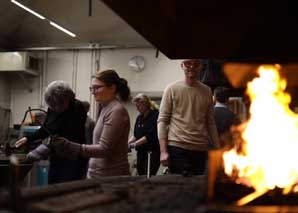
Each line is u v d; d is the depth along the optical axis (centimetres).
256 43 162
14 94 702
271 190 146
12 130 636
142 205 108
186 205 108
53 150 225
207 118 259
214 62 286
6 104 694
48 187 126
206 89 257
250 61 164
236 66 167
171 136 249
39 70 690
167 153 247
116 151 209
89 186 136
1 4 561
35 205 98
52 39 668
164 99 254
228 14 165
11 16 601
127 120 212
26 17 612
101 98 212
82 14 587
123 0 142
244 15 162
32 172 462
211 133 259
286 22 155
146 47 640
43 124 251
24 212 95
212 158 119
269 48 160
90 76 666
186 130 246
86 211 100
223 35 181
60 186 130
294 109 181
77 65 674
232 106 336
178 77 627
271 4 154
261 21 159
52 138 201
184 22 178
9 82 699
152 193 130
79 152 198
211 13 168
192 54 201
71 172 236
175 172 246
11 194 97
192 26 180
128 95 228
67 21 603
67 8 573
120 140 210
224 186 132
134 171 486
